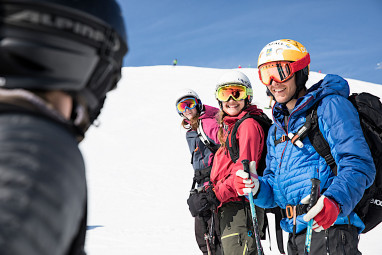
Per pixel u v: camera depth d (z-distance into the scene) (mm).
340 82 2244
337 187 1986
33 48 441
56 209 374
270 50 2439
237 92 3328
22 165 368
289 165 2312
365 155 2045
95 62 511
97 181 13164
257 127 3117
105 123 22156
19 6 438
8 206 339
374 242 6664
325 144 2191
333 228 2131
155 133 20828
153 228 7711
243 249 3166
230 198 3264
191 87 31828
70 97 496
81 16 482
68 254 449
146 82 32219
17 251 327
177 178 13953
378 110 2148
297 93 2451
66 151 427
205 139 3730
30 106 444
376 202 2170
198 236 3852
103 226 7855
